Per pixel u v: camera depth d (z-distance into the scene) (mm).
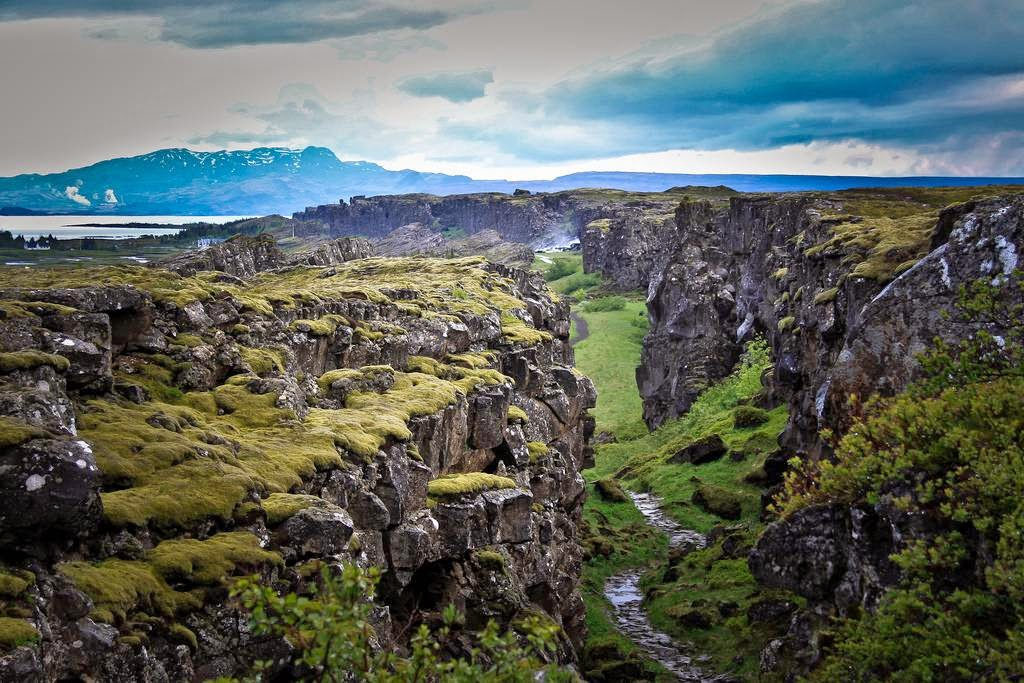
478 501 29094
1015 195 32969
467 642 26047
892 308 33844
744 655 38750
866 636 20719
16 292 21828
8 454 13797
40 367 18219
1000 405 22000
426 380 34500
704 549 57594
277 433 23781
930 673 18406
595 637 43344
